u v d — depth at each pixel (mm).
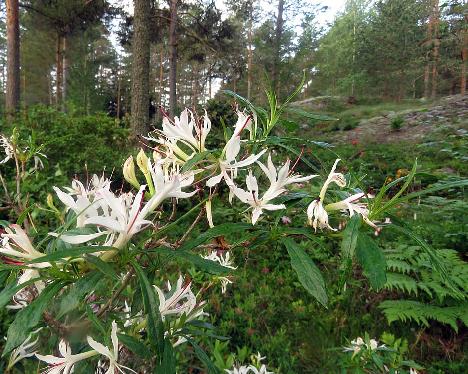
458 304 3195
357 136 11742
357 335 2996
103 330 879
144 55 7836
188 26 15898
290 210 1186
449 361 2826
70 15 13297
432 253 931
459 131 10133
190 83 38906
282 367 2572
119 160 5434
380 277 841
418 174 983
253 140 1124
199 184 1034
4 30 28156
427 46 19547
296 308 3178
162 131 1054
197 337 2430
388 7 21500
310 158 4746
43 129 6402
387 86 22188
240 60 18266
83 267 856
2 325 2225
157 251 839
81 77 19266
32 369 1712
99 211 980
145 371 1154
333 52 24406
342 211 1081
